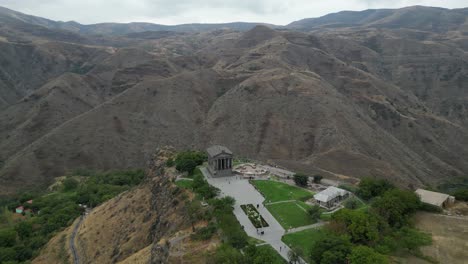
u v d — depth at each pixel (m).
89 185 168.25
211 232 67.56
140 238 90.62
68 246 107.44
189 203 83.88
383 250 59.22
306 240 68.44
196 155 121.06
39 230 129.50
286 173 116.12
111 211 117.50
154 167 128.12
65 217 134.00
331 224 67.00
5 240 118.69
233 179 105.12
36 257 109.44
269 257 55.91
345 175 145.75
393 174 154.00
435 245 64.62
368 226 63.38
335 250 55.41
